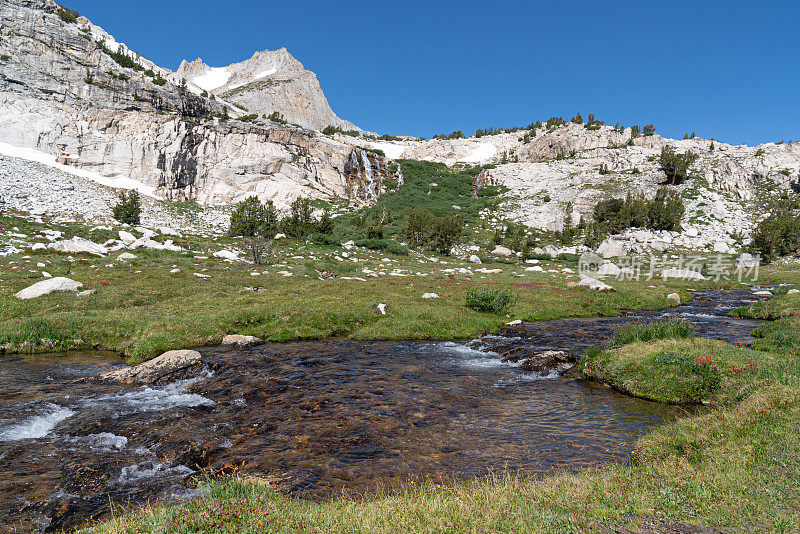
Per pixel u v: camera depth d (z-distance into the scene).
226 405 11.77
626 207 76.25
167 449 8.93
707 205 82.44
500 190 109.88
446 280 40.41
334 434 9.80
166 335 18.52
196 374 14.73
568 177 110.94
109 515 6.48
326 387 13.48
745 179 93.38
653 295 34.91
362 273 42.34
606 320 26.86
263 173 84.69
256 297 27.03
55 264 30.55
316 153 96.62
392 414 11.19
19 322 18.47
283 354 17.81
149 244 42.84
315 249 53.06
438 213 89.38
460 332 22.38
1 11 70.81
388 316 24.33
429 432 10.00
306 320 22.56
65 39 75.75
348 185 99.62
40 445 9.01
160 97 81.50
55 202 51.31
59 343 17.98
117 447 9.02
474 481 7.25
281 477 7.73
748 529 5.04
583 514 5.52
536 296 33.16
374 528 5.13
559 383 14.35
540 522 5.26
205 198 78.19
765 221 63.75
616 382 13.79
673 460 7.45
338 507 6.11
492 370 15.95
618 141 135.00
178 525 5.12
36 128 66.88
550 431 10.12
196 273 33.28
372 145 162.50
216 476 7.79
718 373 12.56
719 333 21.41
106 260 34.72
